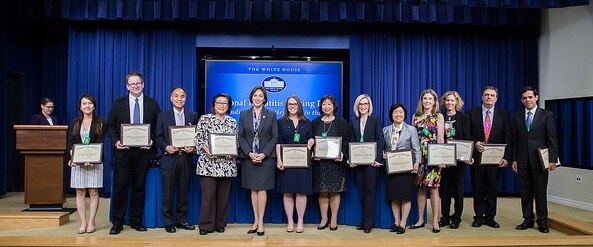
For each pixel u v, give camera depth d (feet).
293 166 14.53
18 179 24.30
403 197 14.74
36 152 17.04
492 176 15.78
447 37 23.35
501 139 15.75
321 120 15.19
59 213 16.33
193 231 14.88
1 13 21.27
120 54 22.56
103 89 22.52
